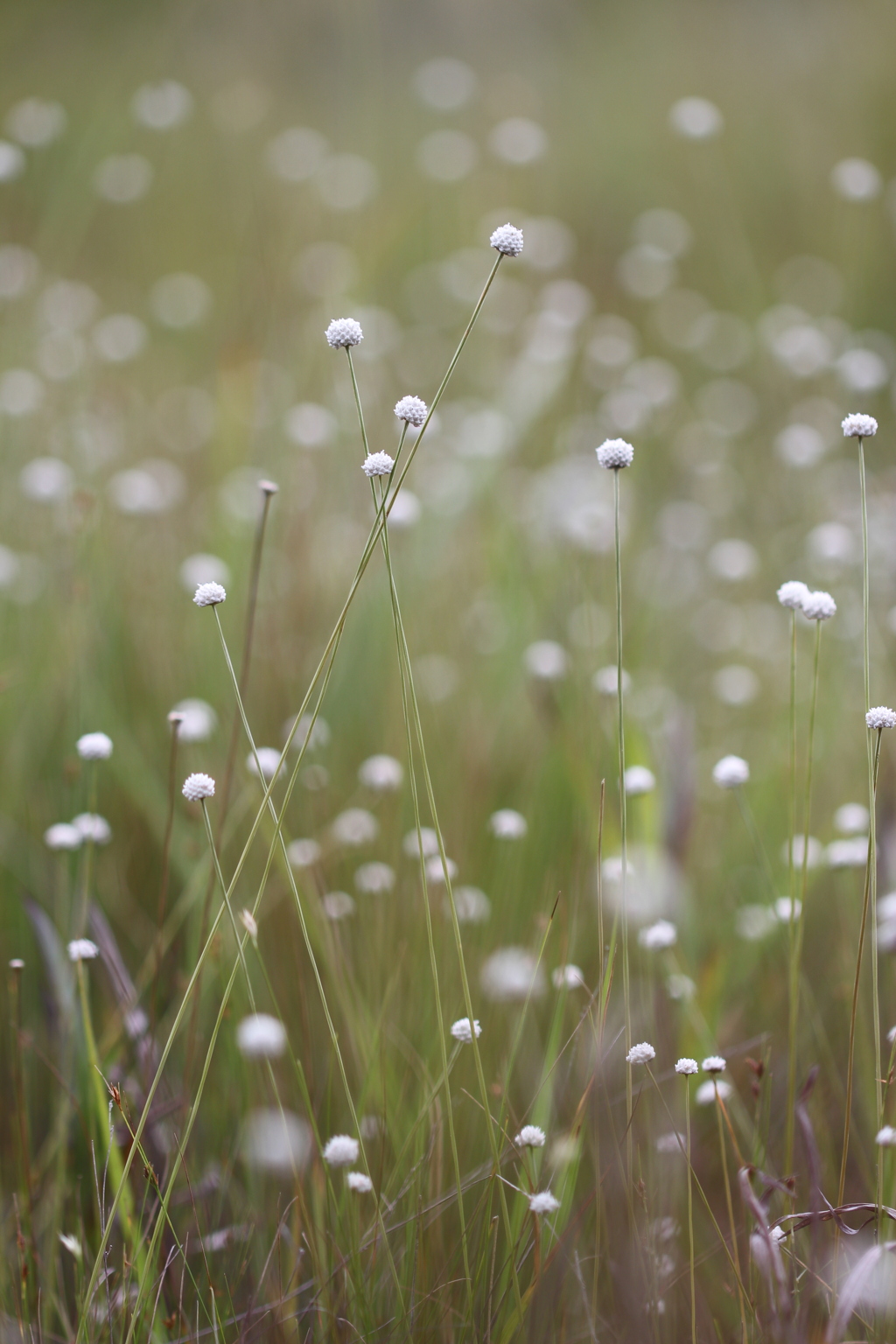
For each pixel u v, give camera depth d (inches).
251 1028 42.4
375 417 69.6
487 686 56.9
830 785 51.1
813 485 80.7
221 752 50.4
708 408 99.2
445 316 106.2
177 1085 45.3
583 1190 43.8
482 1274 42.3
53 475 61.6
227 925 45.8
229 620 54.7
